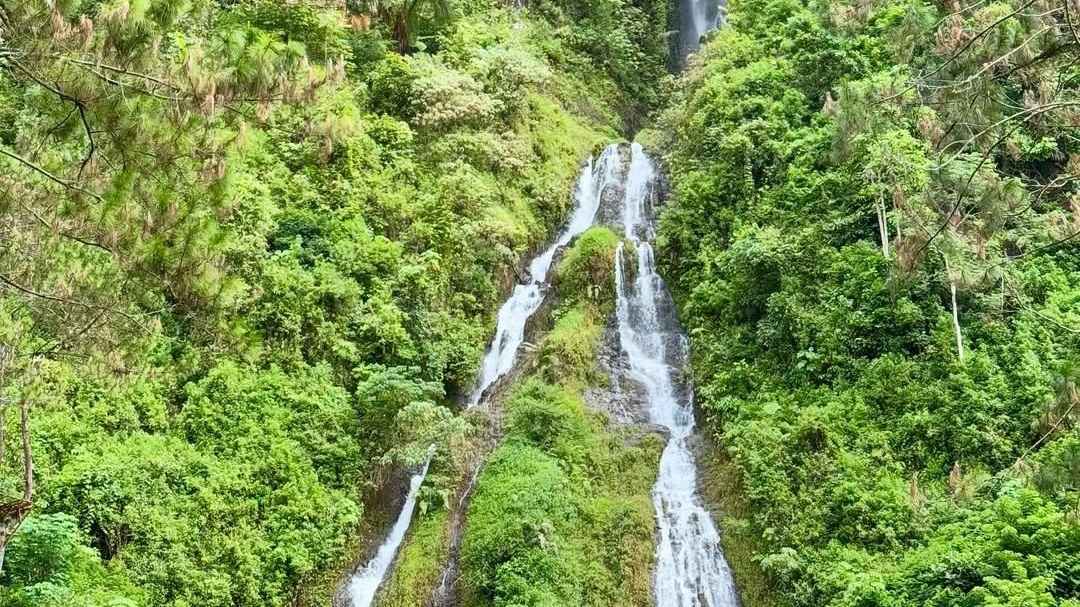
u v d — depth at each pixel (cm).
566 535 1564
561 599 1452
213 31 815
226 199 815
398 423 1725
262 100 774
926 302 1697
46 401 1088
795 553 1433
